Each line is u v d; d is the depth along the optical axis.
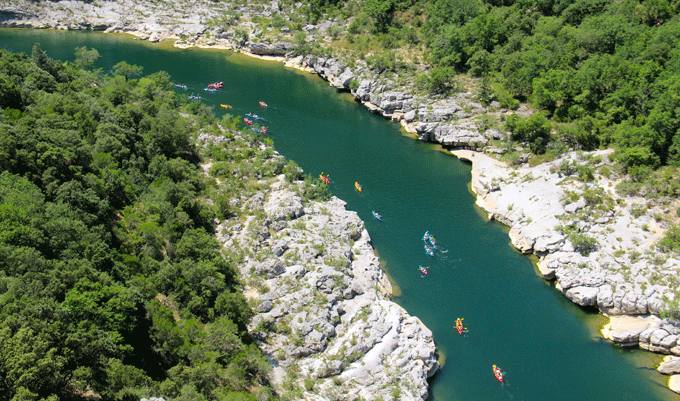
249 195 120.06
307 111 189.50
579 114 149.75
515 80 168.75
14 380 51.47
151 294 81.69
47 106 114.06
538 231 118.62
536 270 114.88
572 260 109.25
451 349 93.75
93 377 59.75
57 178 89.81
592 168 129.75
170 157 129.88
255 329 86.44
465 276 111.94
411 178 148.88
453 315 101.56
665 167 123.81
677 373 89.62
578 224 116.50
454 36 190.25
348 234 115.62
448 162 158.75
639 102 141.62
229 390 70.38
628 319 99.81
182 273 86.94
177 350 73.38
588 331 99.44
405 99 183.38
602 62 155.62
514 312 103.00
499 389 86.62
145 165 121.69
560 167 131.62
